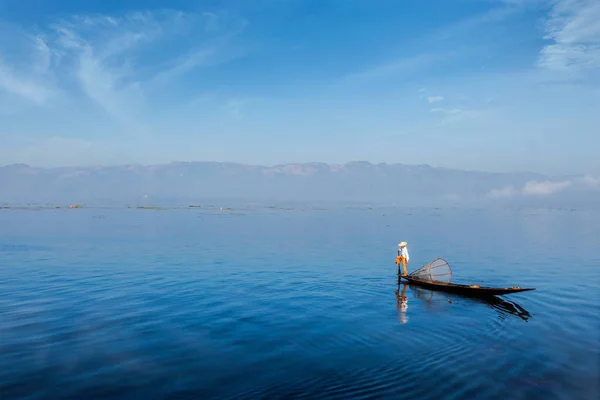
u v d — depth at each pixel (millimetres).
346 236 66062
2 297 24391
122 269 34219
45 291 26031
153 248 48156
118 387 13039
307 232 72875
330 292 26625
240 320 20312
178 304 23250
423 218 132375
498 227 90000
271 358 15492
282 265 37000
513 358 15461
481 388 13039
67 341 17047
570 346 16719
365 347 16703
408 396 12531
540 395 12547
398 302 24141
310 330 18812
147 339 17453
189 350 16234
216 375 13992
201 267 35594
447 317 20984
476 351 16219
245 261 39125
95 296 24859
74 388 12914
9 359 15062
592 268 35500
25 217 104938
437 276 29047
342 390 12961
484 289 25172
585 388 13008
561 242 57906
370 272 33781
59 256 41000
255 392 12820
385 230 79375
